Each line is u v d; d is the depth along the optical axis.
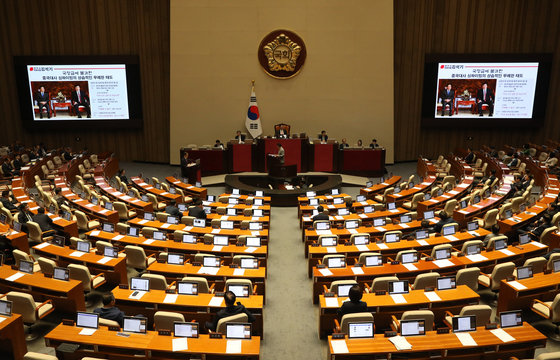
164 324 7.28
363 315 6.93
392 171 23.33
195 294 8.32
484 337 6.74
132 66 23.80
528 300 8.80
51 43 23.77
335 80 23.41
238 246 11.06
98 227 13.63
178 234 11.62
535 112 23.77
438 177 20.44
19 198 15.52
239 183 19.41
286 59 23.05
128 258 10.48
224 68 23.31
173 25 22.98
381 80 23.42
